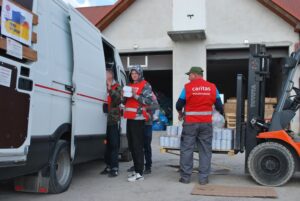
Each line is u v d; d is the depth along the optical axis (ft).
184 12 58.13
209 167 24.94
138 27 60.39
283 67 25.43
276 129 24.82
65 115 21.22
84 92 23.16
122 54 61.82
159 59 61.11
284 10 55.21
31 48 17.52
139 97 25.11
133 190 23.03
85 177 26.89
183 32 54.65
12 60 16.11
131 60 61.72
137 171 25.94
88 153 24.16
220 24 57.82
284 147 24.11
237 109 25.94
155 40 59.88
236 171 29.91
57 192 20.99
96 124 25.05
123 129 31.14
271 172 24.30
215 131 26.20
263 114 26.11
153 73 75.46
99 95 25.62
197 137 25.09
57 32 20.65
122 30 60.80
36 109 18.12
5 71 15.70
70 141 21.76
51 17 19.95
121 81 32.53
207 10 58.03
